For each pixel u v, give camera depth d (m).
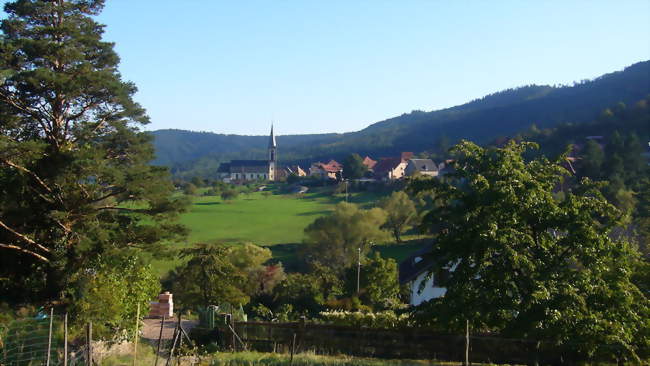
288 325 19.59
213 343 19.80
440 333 17.55
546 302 14.89
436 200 18.36
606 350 14.75
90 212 25.38
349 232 65.38
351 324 20.34
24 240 24.23
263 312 38.88
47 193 25.06
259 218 103.94
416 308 17.50
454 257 16.92
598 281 15.63
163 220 28.41
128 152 28.95
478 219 16.44
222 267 42.34
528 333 15.61
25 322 15.66
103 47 28.30
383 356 18.03
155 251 26.12
